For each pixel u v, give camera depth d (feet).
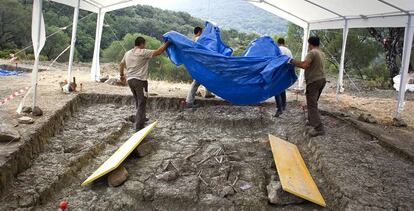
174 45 24.34
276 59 23.27
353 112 29.45
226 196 16.61
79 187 16.79
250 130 26.00
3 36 81.51
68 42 84.99
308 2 30.96
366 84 55.47
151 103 29.32
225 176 18.33
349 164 17.93
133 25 139.44
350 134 23.11
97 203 15.67
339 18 33.42
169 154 20.71
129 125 25.50
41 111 21.47
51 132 20.97
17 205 13.88
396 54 54.44
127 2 37.11
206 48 24.64
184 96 30.58
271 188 16.70
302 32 69.26
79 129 23.27
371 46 62.44
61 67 55.31
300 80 42.16
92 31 105.81
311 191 16.14
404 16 25.08
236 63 23.99
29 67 48.70
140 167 19.02
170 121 26.84
